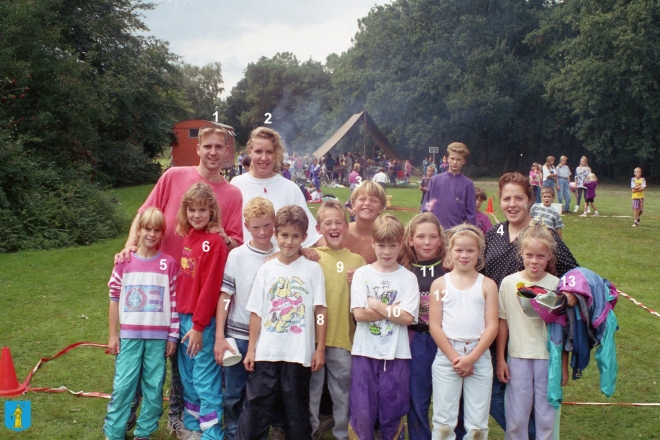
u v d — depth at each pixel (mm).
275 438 3488
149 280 3350
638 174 13875
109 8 24078
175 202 3602
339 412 3330
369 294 3221
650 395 4281
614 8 32969
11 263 8758
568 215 16234
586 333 3037
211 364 3330
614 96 33750
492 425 3852
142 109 28078
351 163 29391
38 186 11930
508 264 3416
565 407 4055
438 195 5824
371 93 42094
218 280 3285
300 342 3180
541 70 38000
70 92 15812
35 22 15023
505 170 44031
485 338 3062
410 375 3250
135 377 3307
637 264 9211
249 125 65562
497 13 40062
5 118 14188
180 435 3475
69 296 6812
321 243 3670
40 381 4316
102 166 24453
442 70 39531
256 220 3299
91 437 3494
